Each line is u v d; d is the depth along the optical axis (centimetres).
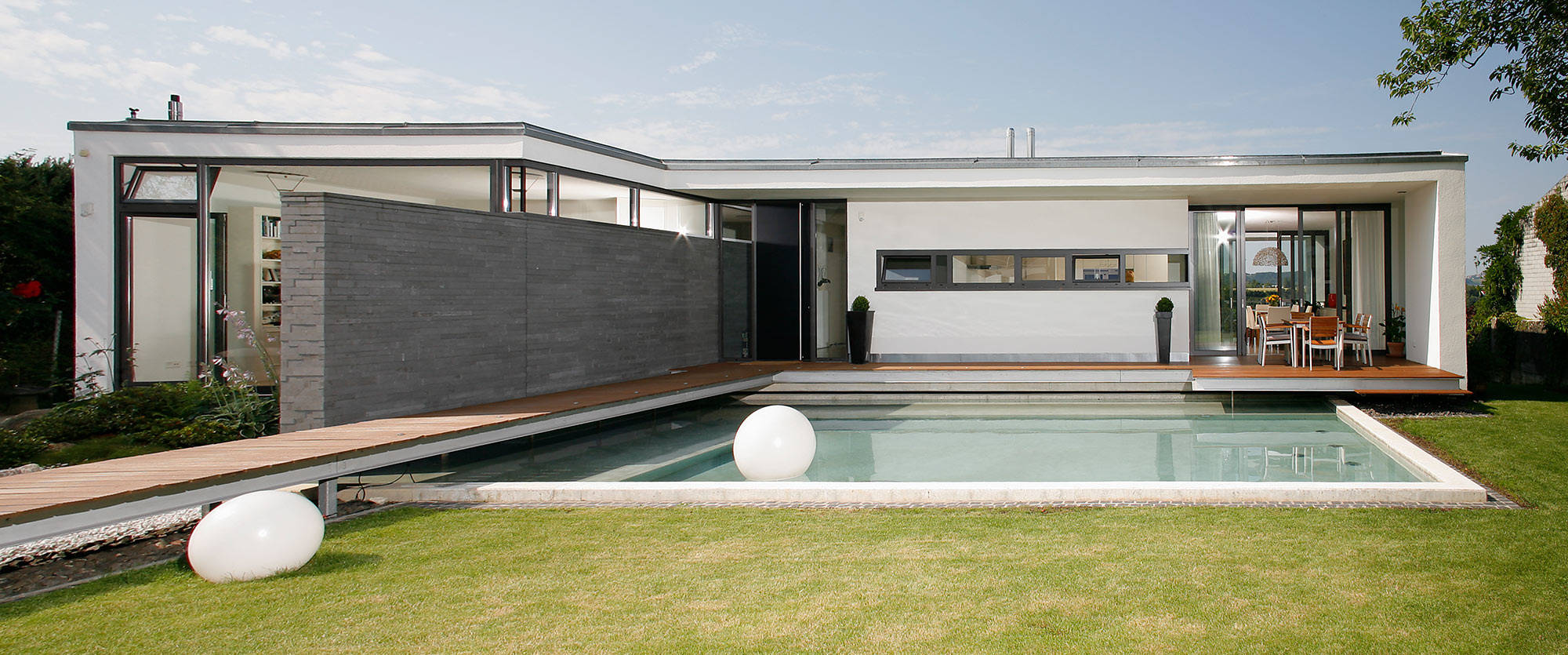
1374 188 1102
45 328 1157
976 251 1267
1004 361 1261
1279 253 1366
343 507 568
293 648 316
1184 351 1234
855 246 1292
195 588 394
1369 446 791
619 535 475
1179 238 1231
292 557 413
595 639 318
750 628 327
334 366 670
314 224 661
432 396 762
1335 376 1012
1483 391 1127
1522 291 1402
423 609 357
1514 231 1400
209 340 963
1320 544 436
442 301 775
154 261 958
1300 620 330
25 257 1155
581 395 886
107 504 424
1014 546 438
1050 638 314
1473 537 450
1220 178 1074
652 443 860
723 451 816
